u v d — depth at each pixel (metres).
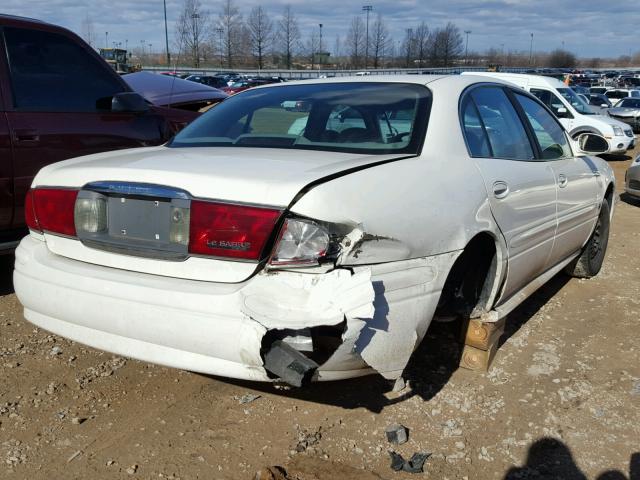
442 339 3.59
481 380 3.21
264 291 2.21
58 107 4.39
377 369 2.33
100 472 2.43
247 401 2.95
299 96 3.39
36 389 3.00
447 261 2.61
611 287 4.82
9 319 3.82
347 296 2.15
